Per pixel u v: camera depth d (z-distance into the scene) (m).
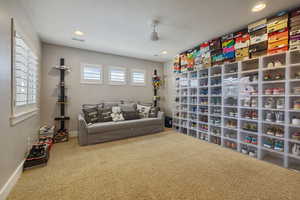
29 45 2.10
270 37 2.12
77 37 2.89
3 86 1.33
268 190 1.48
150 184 1.59
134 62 4.44
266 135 2.21
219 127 2.99
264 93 2.29
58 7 1.89
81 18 2.17
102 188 1.51
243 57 2.48
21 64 1.79
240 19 2.21
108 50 3.72
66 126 3.46
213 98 3.11
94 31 2.62
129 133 3.36
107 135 3.06
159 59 4.64
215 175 1.77
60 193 1.42
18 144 1.69
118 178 1.70
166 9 1.94
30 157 1.93
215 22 2.30
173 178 1.70
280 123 2.06
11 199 1.33
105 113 3.39
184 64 3.79
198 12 2.01
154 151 2.56
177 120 4.18
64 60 3.39
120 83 4.19
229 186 1.55
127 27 2.46
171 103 4.70
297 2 1.77
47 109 3.23
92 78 3.76
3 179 1.33
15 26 1.58
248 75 2.56
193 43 3.23
